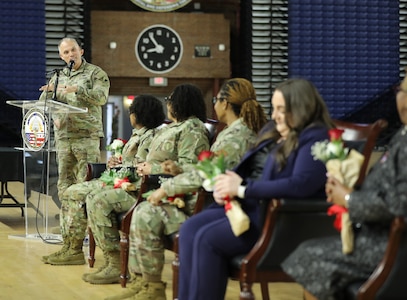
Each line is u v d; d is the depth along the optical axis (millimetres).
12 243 8633
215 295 4406
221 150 4984
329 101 19125
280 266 4180
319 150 3832
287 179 4207
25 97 17906
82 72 8539
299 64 18969
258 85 19000
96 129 8625
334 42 19062
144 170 5941
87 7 18641
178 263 4980
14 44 17875
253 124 5090
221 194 4340
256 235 4410
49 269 7199
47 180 8594
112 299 5637
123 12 19328
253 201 4496
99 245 6574
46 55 18188
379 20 19219
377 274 3400
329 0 18984
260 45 18875
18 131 17703
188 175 5082
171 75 19578
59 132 8531
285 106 4312
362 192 3543
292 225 4168
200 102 5906
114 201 6461
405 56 19359
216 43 19672
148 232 5359
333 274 3590
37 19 17969
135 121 6992
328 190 3670
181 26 19516
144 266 5406
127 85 19719
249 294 4168
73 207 7297
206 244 4402
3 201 12836
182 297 4660
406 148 3455
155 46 19500
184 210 5441
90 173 7566
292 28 18891
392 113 19234
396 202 3391
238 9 19734
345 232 3613
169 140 5844
